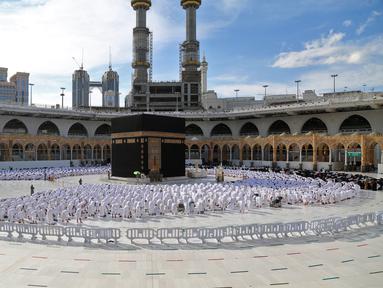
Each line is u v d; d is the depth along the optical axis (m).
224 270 13.52
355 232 19.20
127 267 13.84
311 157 74.25
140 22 120.31
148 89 111.81
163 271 13.41
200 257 15.05
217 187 33.38
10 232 18.06
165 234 18.08
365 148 57.78
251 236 17.73
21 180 48.97
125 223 21.70
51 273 13.18
